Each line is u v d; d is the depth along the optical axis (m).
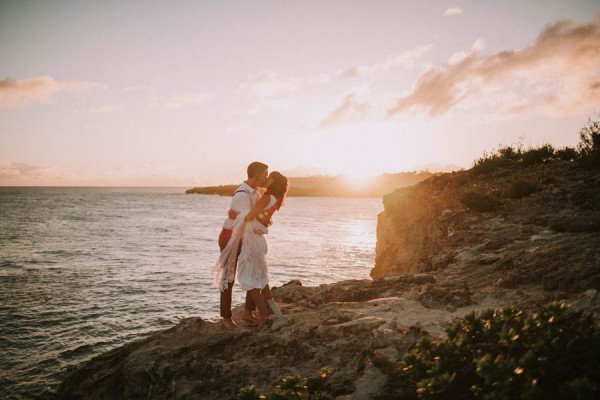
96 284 16.89
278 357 3.93
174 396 3.71
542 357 2.43
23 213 60.84
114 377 4.50
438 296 4.78
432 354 2.88
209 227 44.84
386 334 3.63
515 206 10.47
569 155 15.33
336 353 3.75
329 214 78.69
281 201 4.97
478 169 16.36
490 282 5.36
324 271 21.25
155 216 62.28
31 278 17.84
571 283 4.38
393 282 6.09
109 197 162.50
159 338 4.98
